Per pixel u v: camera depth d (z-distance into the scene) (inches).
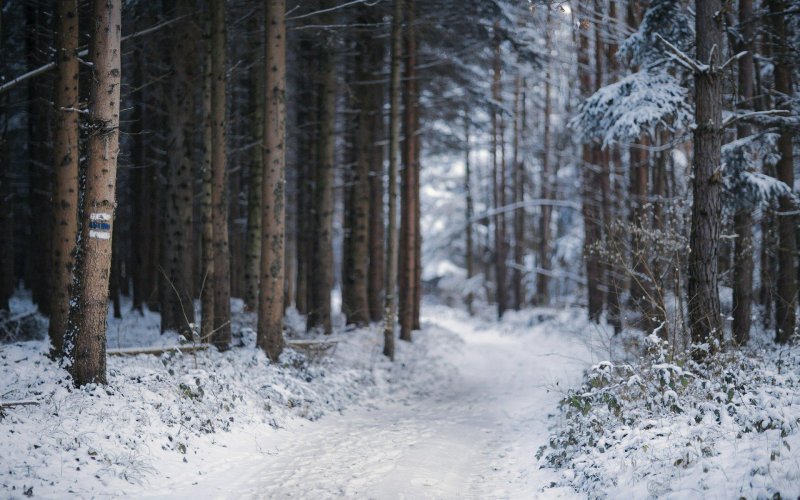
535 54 704.4
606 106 527.8
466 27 679.1
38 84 589.9
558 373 606.5
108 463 271.0
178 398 349.4
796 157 579.2
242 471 300.5
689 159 672.4
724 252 568.7
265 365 462.3
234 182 959.0
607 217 747.4
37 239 777.6
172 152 622.5
